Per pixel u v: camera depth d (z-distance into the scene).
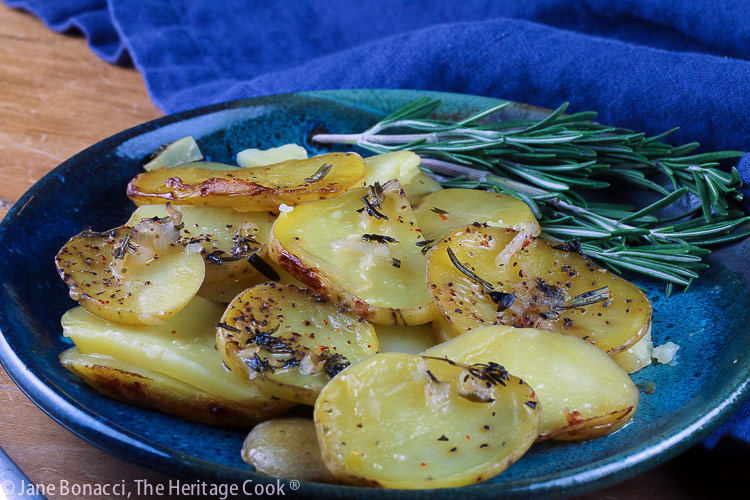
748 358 0.37
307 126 0.52
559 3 0.61
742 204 0.46
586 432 0.35
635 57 0.51
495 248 0.39
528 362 0.35
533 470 0.34
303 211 0.39
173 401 0.36
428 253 0.39
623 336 0.38
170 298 0.37
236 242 0.40
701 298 0.43
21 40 0.66
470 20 0.65
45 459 0.37
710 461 0.38
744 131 0.48
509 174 0.49
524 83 0.54
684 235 0.44
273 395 0.35
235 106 0.51
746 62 0.49
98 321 0.37
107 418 0.35
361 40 0.67
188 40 0.65
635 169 0.48
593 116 0.49
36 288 0.41
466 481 0.32
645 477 0.38
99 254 0.39
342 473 0.32
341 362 0.35
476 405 0.33
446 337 0.38
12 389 0.40
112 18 0.65
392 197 0.40
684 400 0.37
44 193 0.44
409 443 0.32
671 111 0.50
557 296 0.38
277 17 0.67
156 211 0.42
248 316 0.36
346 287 0.37
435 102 0.51
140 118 0.59
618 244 0.46
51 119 0.58
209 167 0.48
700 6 0.56
